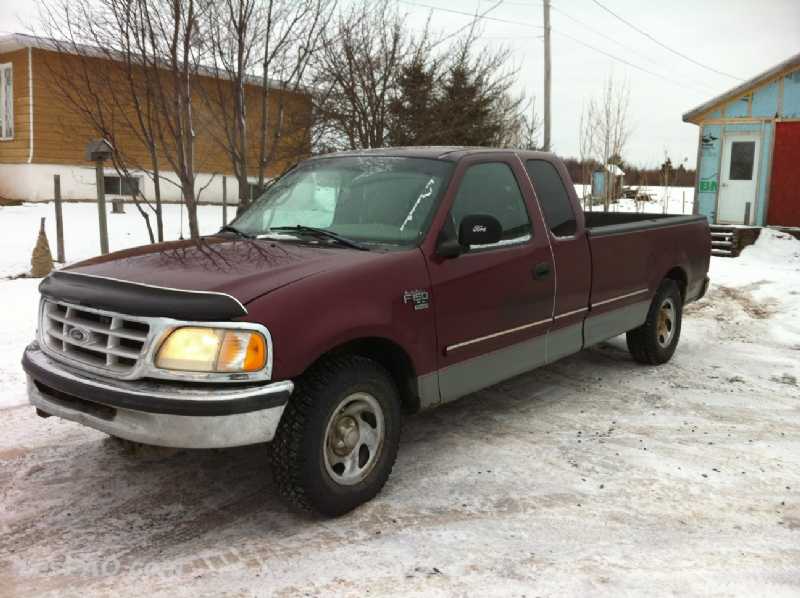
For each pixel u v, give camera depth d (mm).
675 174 32594
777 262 15727
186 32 7570
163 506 3830
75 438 4691
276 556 3354
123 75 9039
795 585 3164
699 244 7262
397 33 14102
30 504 3816
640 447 4777
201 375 3199
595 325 5691
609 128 24266
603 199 24578
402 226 4301
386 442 3910
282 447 3488
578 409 5559
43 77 20016
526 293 4812
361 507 3854
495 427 5125
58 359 3617
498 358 4676
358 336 3658
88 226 16016
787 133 17766
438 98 15594
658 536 3590
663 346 6848
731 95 18125
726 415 5469
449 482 4184
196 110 10648
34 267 10148
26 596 3006
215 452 4523
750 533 3635
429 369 4129
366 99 13375
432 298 4090
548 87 24406
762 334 8383
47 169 20453
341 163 5008
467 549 3436
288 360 3344
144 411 3193
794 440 4961
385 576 3195
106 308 3389
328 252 4020
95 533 3541
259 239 4410
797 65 17266
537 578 3189
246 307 3291
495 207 4754
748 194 18406
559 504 3926
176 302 3246
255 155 11398
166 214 19484
